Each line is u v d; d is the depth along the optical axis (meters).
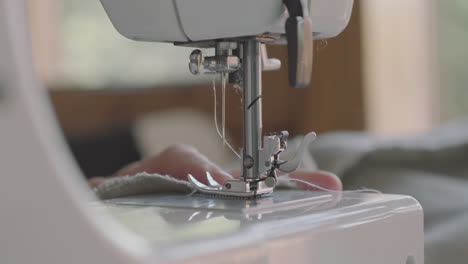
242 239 0.47
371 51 4.11
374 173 1.60
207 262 0.43
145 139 3.07
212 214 0.62
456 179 1.60
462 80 4.27
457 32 4.27
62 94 3.06
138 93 3.26
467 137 1.72
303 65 0.65
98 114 3.13
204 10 0.74
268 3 0.70
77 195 0.34
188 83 3.45
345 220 0.62
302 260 0.56
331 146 1.64
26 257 0.34
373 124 4.13
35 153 0.33
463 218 1.34
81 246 0.34
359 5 4.07
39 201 0.33
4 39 0.30
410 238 0.70
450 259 1.23
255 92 0.75
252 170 0.75
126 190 0.86
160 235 0.48
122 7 0.80
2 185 0.33
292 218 0.58
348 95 4.12
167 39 0.79
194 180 0.80
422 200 1.46
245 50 0.75
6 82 0.31
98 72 3.21
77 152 2.94
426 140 1.74
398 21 4.15
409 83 4.20
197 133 3.16
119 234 0.37
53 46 3.10
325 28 0.77
